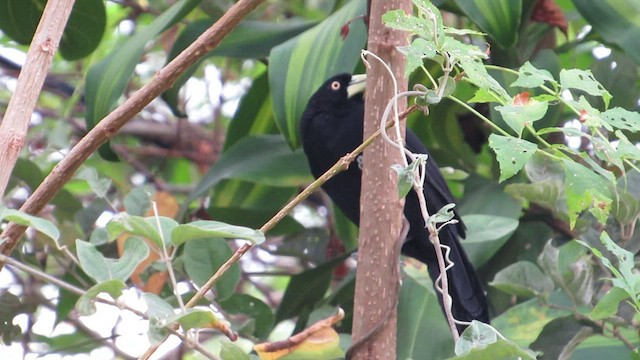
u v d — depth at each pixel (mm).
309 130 7621
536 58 7020
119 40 9570
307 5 10062
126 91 10273
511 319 5930
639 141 7246
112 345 7602
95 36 7727
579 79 4227
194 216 8023
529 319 5902
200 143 10273
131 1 9703
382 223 4551
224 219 7816
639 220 5852
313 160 7621
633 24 6141
